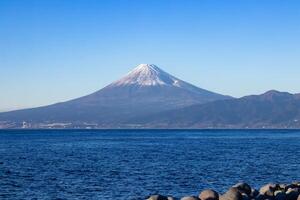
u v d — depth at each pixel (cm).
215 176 5038
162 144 12062
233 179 4831
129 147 10556
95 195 3909
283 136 19875
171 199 2933
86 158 7275
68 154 8181
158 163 6412
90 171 5462
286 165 6178
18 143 12575
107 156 7681
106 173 5262
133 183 4519
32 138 16712
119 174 5172
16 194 3962
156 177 4928
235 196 2873
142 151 9019
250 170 5597
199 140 15025
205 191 2934
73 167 5903
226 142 13425
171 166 6009
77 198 3791
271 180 4791
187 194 3978
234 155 7925
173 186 4359
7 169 5675
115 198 3788
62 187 4284
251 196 3019
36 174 5191
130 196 3872
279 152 8744
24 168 5794
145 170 5553
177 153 8412
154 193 4006
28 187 4291
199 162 6569
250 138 17162
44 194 3956
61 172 5375
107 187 4281
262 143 12769
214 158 7281
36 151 9056
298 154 8181
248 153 8450
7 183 4525
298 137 18362
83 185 4394
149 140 14938
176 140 14988
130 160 6900
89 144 12031
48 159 7094
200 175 5106
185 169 5659
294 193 3009
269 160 6931
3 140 14712
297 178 4944
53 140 14750
